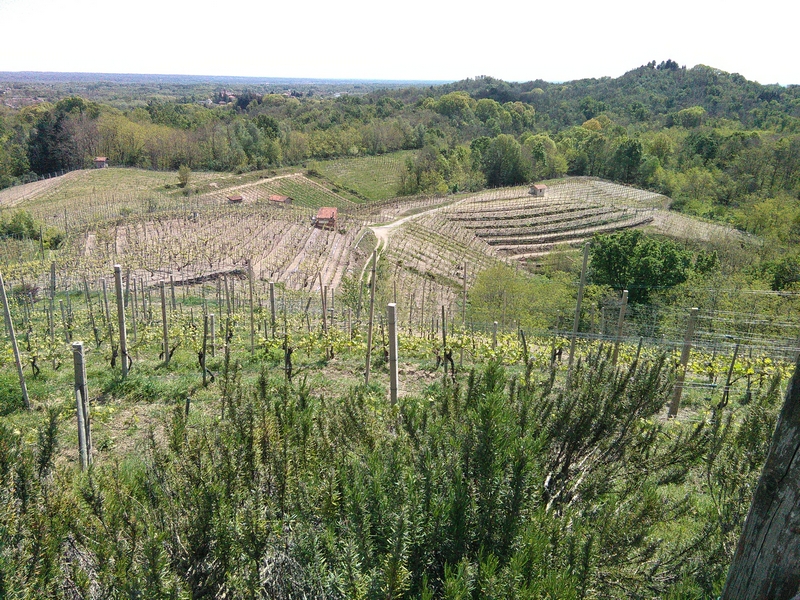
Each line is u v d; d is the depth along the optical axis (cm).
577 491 443
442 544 321
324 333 1552
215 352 1462
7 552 305
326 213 5072
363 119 11456
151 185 6862
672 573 386
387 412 516
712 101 13262
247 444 414
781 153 6425
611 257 3100
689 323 1109
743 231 5219
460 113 12244
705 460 467
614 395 455
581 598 302
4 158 7388
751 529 247
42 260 2988
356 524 312
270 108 12675
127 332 1642
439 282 4491
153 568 293
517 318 2555
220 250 3762
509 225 6162
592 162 8919
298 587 310
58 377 1174
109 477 414
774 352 1340
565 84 18412
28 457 402
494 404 356
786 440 232
